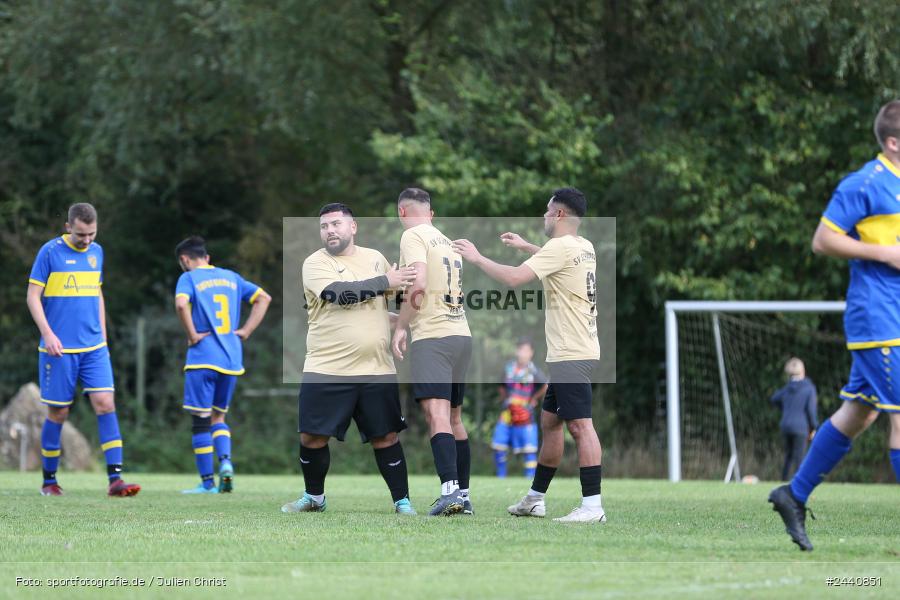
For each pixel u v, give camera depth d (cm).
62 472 6406
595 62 7850
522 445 6072
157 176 8825
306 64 7144
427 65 7738
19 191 9244
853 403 1853
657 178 7012
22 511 2636
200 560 1708
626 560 1705
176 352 8181
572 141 7062
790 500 1844
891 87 6488
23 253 9088
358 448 7362
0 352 8756
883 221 1838
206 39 7475
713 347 7125
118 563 1673
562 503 3055
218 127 8388
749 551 1814
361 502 3056
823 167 7131
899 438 1802
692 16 6881
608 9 7725
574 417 2416
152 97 7875
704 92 7269
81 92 8488
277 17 7019
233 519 2386
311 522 2302
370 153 8069
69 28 7844
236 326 3703
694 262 7212
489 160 7444
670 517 2517
